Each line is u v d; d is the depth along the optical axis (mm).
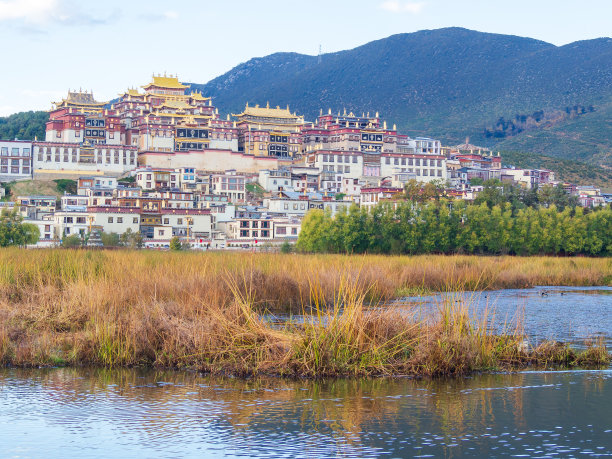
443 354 37375
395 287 68750
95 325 40219
